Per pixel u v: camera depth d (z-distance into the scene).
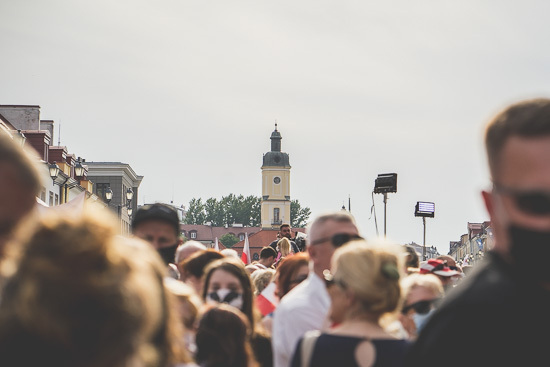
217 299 6.27
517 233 2.38
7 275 2.46
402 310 6.61
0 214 2.70
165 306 3.22
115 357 2.33
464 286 2.44
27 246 2.36
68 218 2.39
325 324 5.11
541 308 2.32
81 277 2.31
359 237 5.53
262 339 6.43
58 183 52.28
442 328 2.39
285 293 6.87
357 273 4.26
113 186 91.56
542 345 2.30
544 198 2.33
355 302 4.29
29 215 2.75
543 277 2.36
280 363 5.48
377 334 4.22
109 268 2.37
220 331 5.16
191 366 3.31
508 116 2.42
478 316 2.34
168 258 6.07
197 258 7.00
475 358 2.33
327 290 5.47
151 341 3.14
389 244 4.40
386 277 4.25
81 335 2.30
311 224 5.65
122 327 2.34
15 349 2.30
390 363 4.13
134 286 2.40
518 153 2.38
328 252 5.48
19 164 2.73
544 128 2.36
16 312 2.29
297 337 5.36
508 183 2.40
